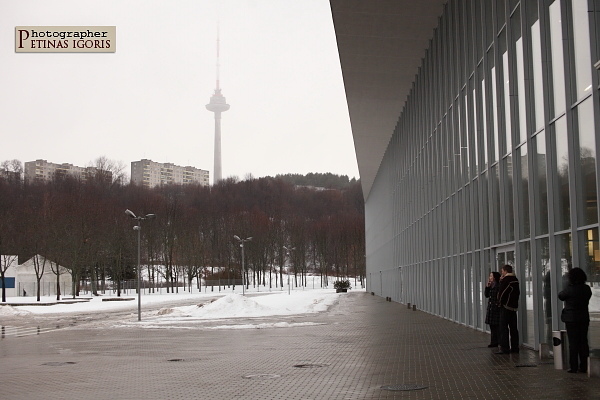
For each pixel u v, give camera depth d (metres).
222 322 29.75
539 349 13.89
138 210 101.62
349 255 128.00
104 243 86.19
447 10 24.84
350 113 41.03
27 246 84.94
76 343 20.80
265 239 116.81
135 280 103.56
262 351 16.80
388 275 51.62
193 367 13.79
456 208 24.03
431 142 28.91
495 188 18.78
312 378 11.74
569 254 12.80
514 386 10.03
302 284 121.69
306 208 166.62
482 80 20.17
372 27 27.44
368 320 28.56
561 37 12.98
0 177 114.00
